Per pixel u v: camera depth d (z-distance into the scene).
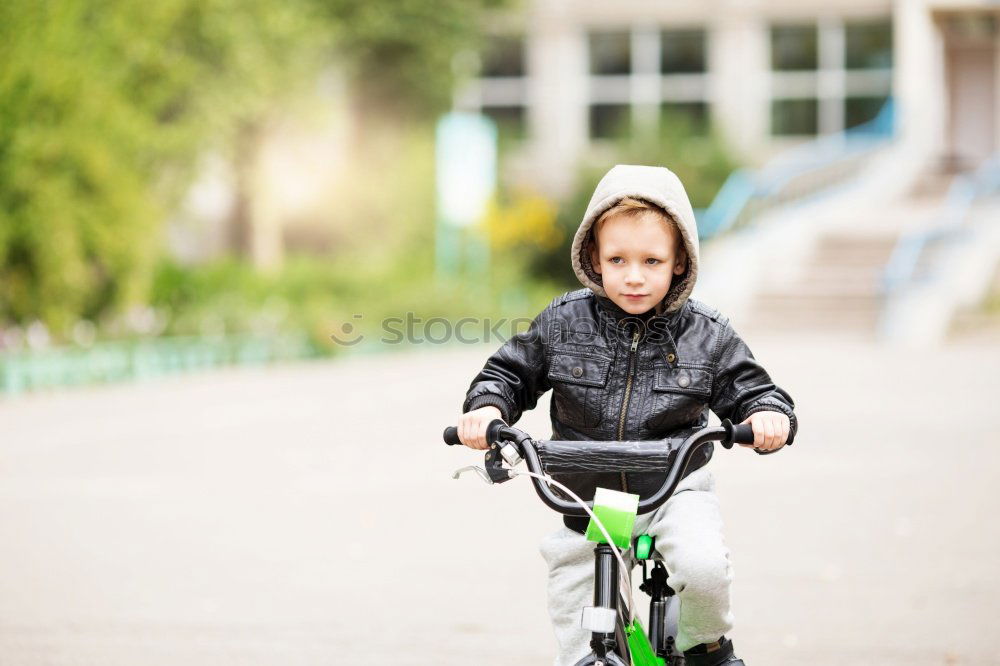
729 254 59.69
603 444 7.44
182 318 48.50
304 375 42.47
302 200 73.19
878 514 18.61
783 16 83.38
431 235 70.75
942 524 17.84
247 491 21.00
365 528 18.16
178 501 20.17
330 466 23.53
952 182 75.88
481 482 21.91
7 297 38.91
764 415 7.65
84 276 40.47
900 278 53.09
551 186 85.44
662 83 85.12
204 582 15.09
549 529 18.11
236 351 45.66
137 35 47.09
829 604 13.86
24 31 39.28
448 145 61.88
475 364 46.84
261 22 56.84
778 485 21.11
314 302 54.47
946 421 28.33
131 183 42.00
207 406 33.34
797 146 83.62
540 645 12.58
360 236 72.31
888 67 82.69
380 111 74.19
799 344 49.47
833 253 62.12
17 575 15.46
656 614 8.24
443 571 15.61
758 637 12.68
